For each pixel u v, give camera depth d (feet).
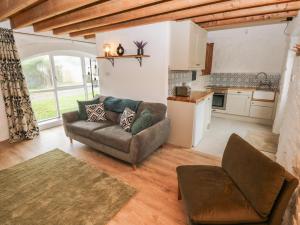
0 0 7.69
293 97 6.81
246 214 4.39
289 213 4.76
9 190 7.25
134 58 11.46
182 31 9.84
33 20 8.68
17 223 5.75
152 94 11.35
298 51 6.43
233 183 5.48
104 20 9.33
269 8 8.16
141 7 7.96
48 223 5.74
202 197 4.86
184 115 10.57
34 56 12.92
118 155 8.89
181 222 5.80
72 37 14.40
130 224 5.74
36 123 13.02
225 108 16.99
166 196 6.94
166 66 10.48
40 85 14.32
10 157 9.97
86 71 17.30
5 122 12.05
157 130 9.16
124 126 9.90
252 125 15.03
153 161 9.48
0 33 10.65
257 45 15.90
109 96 12.69
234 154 5.76
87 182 7.72
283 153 7.00
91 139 9.90
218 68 18.20
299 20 8.17
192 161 9.47
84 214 6.09
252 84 16.96
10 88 11.50
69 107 16.79
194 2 6.82
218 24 10.88
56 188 7.37
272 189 4.12
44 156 10.00
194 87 15.37
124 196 6.91
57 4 7.13
